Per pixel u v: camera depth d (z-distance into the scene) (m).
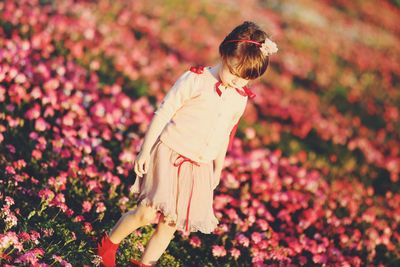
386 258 6.13
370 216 6.54
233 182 6.21
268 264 5.14
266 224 5.44
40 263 3.83
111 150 6.21
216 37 12.54
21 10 8.25
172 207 3.66
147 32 10.90
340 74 13.38
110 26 10.12
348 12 19.52
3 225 4.16
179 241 5.00
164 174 3.67
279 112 9.84
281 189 6.90
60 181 4.80
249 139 8.41
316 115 10.35
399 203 7.59
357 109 11.72
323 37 15.72
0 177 4.78
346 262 5.31
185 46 11.36
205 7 14.11
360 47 16.30
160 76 9.41
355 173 8.66
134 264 3.91
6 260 3.74
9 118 5.54
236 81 3.64
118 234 3.93
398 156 10.02
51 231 4.18
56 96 6.26
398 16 21.06
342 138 9.59
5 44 7.18
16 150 5.45
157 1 13.14
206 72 3.73
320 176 7.89
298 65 12.81
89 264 4.08
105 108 6.71
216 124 3.73
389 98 13.02
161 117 3.63
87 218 4.83
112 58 8.94
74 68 7.41
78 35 8.87
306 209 6.46
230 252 5.08
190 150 3.71
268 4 16.88
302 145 9.06
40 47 7.69
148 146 3.62
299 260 5.28
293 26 15.68
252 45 3.54
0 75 5.82
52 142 5.49
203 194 3.82
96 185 5.05
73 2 10.54
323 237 5.89
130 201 5.30
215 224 3.92
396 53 17.05
